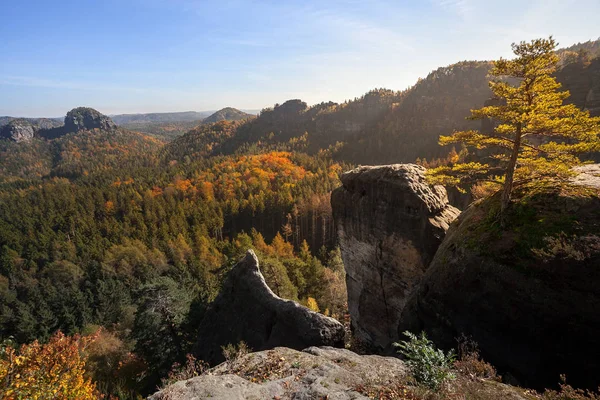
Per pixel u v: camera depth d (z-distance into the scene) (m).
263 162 179.00
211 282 48.62
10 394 8.88
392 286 24.95
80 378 10.58
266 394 9.65
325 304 46.44
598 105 72.75
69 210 125.62
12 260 98.12
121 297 57.47
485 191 30.00
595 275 11.86
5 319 47.38
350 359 12.50
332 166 166.00
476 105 174.25
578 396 9.55
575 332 11.93
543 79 13.93
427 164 125.94
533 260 13.42
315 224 100.25
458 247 16.94
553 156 15.43
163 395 9.18
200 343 25.05
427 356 9.26
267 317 21.33
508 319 13.83
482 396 9.06
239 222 115.56
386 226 24.45
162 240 96.69
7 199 163.12
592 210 13.63
